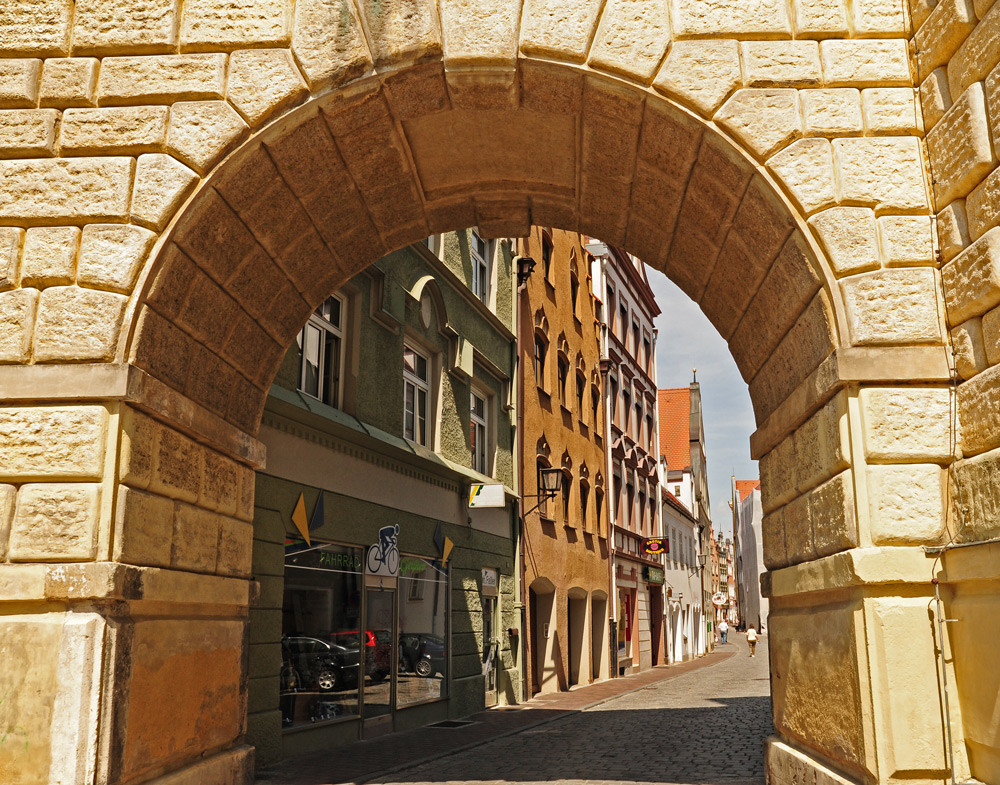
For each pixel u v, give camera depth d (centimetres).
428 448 1659
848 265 629
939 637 570
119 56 681
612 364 3180
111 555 601
